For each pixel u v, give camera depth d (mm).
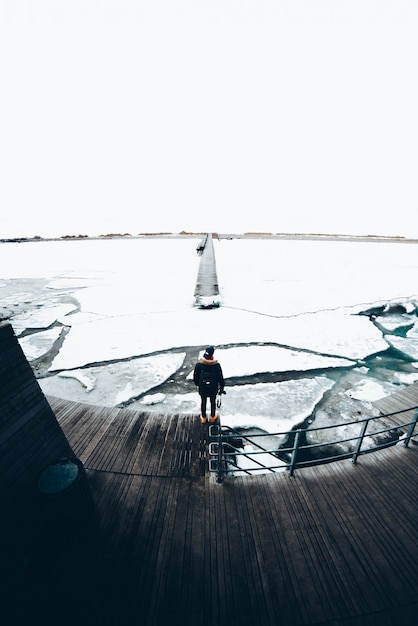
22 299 15484
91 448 4500
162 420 5223
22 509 2766
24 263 25156
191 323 11812
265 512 3447
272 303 14023
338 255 26281
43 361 9164
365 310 12906
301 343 9953
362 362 8750
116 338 10625
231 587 2711
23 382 2863
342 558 2961
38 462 3014
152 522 3299
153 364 8852
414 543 3102
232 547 3059
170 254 28562
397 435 5699
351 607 2574
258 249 30391
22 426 2832
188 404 6992
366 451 4066
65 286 17938
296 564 2908
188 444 4625
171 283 18047
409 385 7316
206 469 4109
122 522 3285
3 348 2602
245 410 6688
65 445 3475
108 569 2812
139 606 2547
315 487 3781
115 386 7777
